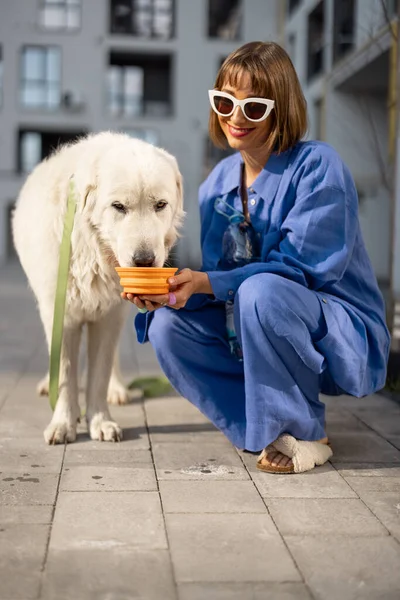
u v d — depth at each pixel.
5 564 2.02
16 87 28.70
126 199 2.86
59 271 3.10
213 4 28.97
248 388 2.81
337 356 2.82
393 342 4.88
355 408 3.97
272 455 2.88
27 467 2.89
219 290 2.81
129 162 2.90
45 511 2.42
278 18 20.80
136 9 28.81
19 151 30.02
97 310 3.29
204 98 29.09
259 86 2.88
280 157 3.00
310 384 2.95
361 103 11.37
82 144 3.28
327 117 13.11
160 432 3.44
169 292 2.71
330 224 2.85
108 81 29.72
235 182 3.16
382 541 2.21
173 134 29.19
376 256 13.80
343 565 2.05
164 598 1.85
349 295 3.01
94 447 3.18
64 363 3.31
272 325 2.71
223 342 3.14
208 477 2.79
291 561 2.07
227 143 3.28
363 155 12.80
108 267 3.10
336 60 13.15
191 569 2.01
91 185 2.98
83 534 2.23
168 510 2.44
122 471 2.85
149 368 5.31
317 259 2.87
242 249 3.09
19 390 4.39
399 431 3.49
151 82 30.02
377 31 8.34
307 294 2.78
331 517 2.40
